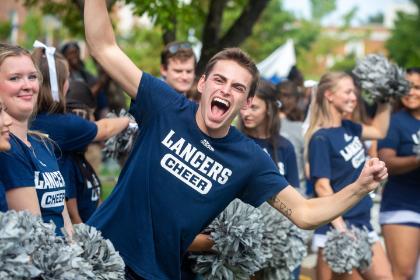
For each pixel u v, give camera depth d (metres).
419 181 7.21
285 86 8.09
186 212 4.31
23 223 3.59
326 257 6.31
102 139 5.54
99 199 5.77
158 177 4.30
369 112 8.19
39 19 24.41
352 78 7.00
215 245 4.87
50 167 4.41
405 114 7.39
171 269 4.37
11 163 4.05
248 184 4.46
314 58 47.22
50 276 3.73
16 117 4.19
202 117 4.32
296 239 5.67
